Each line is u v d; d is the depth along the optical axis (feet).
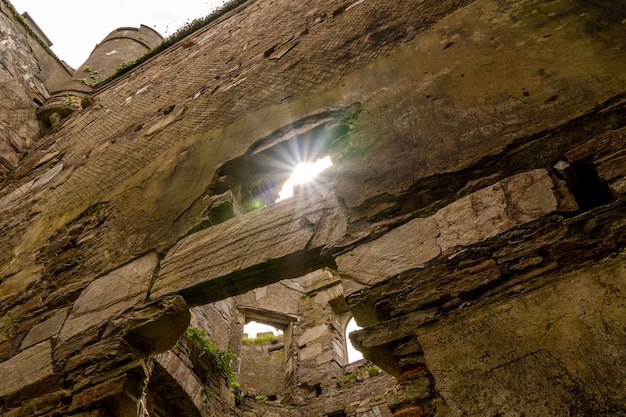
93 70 29.45
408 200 7.73
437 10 11.49
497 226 6.49
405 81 10.09
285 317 31.04
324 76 12.04
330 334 28.94
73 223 13.29
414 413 5.43
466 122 8.29
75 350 9.06
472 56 9.60
